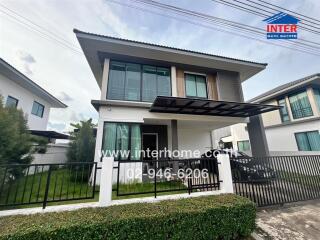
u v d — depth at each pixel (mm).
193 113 8461
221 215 3125
